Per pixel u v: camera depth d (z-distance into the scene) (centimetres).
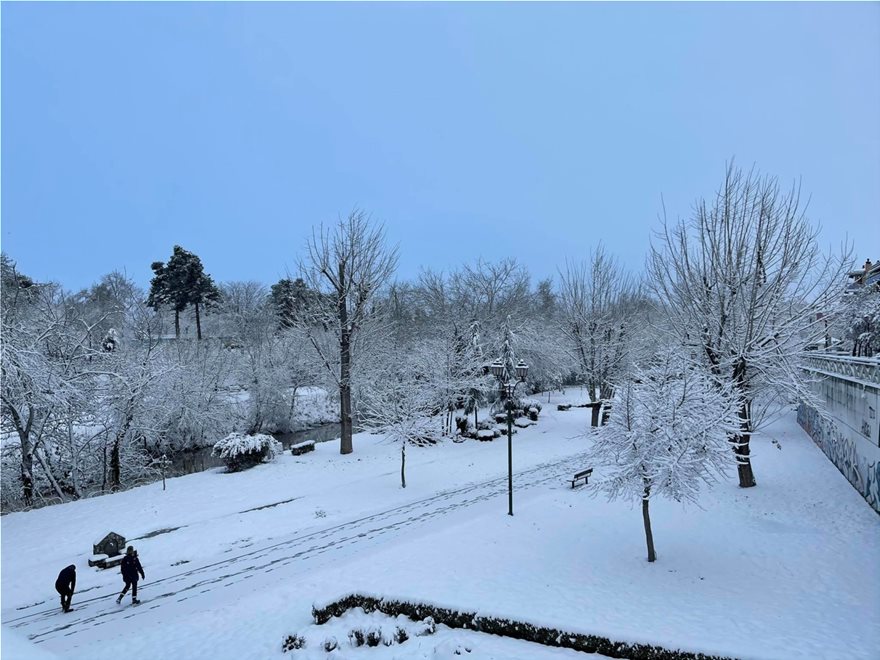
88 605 1553
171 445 4053
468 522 1992
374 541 1950
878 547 1576
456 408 4572
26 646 385
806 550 1605
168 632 1341
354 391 4219
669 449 1504
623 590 1390
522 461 3209
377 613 1361
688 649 1041
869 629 1135
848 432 2150
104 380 3173
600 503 2172
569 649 1143
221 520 2255
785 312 2242
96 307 5384
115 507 2453
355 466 3138
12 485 2905
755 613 1238
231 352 5356
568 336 4334
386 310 4925
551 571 1529
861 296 3142
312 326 4066
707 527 1841
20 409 2683
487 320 4756
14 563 1886
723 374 2227
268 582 1641
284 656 1179
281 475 2947
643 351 3925
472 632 1245
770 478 2305
